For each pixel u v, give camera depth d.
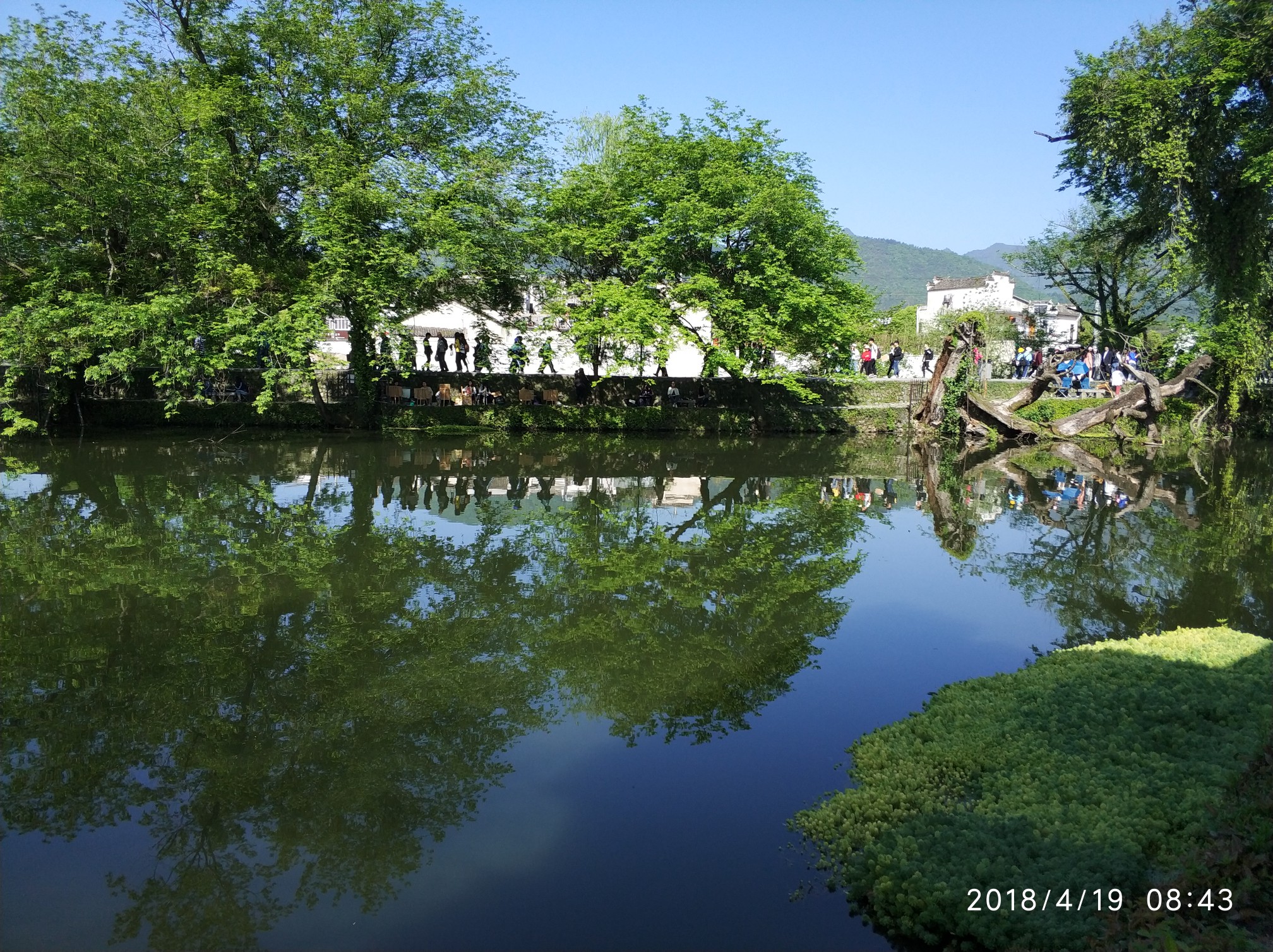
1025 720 7.05
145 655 9.20
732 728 7.55
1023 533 15.82
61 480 18.89
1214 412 32.44
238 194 25.86
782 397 35.00
